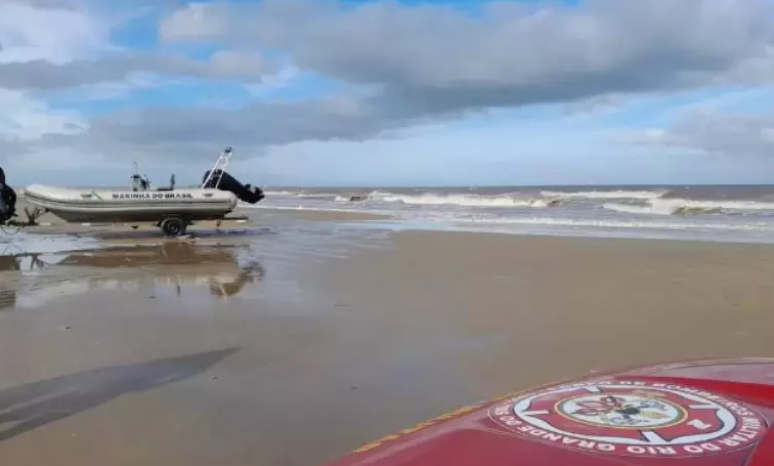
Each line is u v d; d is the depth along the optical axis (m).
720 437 2.03
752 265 11.54
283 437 4.19
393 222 25.11
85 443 4.07
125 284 10.30
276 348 6.34
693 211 30.66
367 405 4.77
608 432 2.11
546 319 7.51
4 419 4.48
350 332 6.98
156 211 18.55
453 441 2.19
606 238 16.81
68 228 22.72
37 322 7.51
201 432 4.27
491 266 11.90
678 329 6.96
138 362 5.86
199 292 9.52
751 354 5.96
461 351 6.20
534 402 2.54
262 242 17.23
